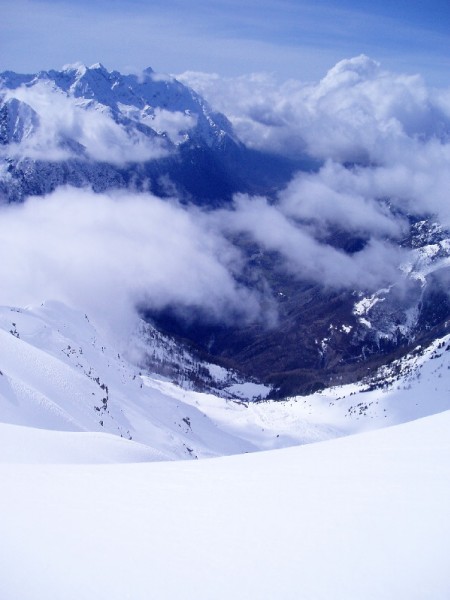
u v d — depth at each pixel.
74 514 11.85
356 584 8.05
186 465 17.80
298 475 14.20
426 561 8.41
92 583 8.55
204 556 9.41
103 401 84.19
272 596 7.95
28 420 53.28
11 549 9.79
